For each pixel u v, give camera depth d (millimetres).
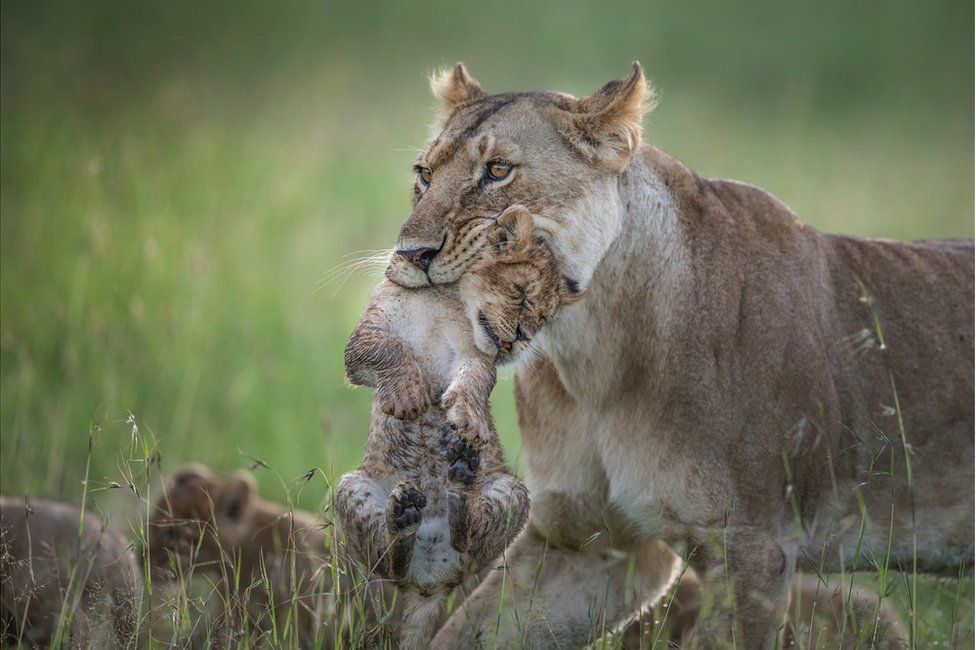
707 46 43531
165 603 8477
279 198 21547
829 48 44969
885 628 8578
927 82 42750
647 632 9086
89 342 15109
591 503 8727
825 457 8695
